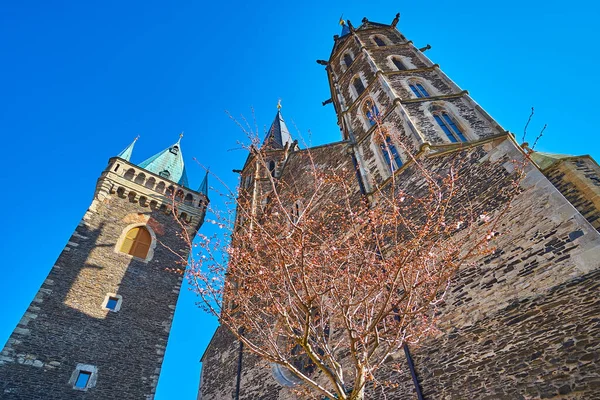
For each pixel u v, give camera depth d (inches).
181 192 1123.3
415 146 535.8
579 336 266.7
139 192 1015.6
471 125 548.1
